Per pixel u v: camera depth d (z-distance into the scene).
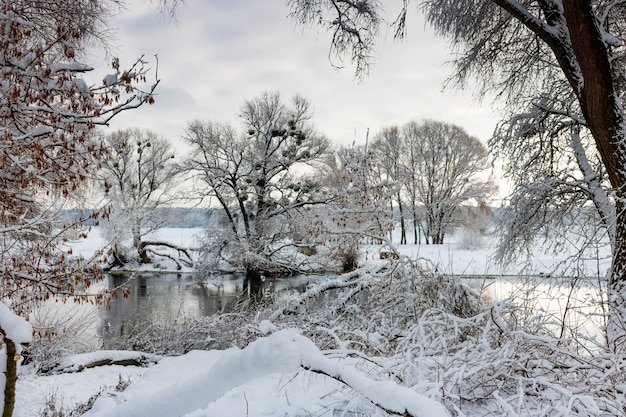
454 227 46.06
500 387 3.85
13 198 6.97
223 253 30.30
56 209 7.56
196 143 31.56
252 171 31.39
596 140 7.96
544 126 11.12
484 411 3.88
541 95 10.80
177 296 22.39
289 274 29.73
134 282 27.89
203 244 29.50
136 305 19.42
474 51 10.11
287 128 31.83
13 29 5.99
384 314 7.52
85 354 8.96
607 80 7.72
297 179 31.00
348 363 4.32
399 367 4.27
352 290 9.62
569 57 8.30
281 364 2.56
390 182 9.74
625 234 7.14
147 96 6.39
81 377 7.92
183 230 59.59
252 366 2.57
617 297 5.17
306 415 3.68
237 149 31.16
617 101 7.74
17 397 6.53
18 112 6.28
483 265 24.06
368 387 2.66
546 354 4.62
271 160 31.05
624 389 3.74
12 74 5.98
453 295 7.91
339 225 9.88
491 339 5.28
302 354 2.65
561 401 3.69
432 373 4.25
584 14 7.68
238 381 2.55
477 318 5.42
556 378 4.02
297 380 4.62
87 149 6.67
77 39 6.81
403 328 7.48
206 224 30.98
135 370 8.66
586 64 7.75
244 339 7.90
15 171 6.63
